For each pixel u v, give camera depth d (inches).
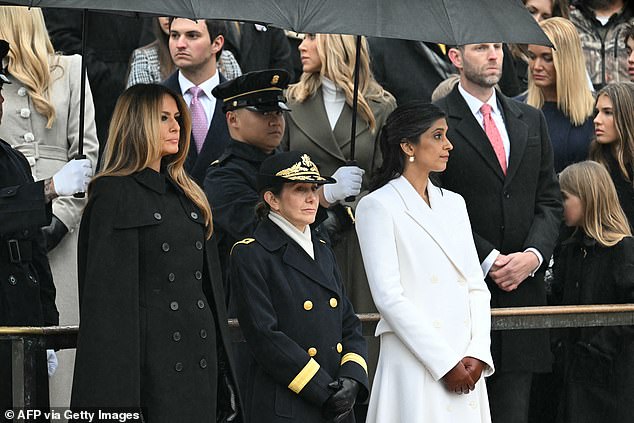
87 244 708.0
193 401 700.0
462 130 962.7
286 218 769.6
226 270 864.9
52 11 1157.7
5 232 717.9
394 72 1176.2
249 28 1195.9
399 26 714.2
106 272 689.0
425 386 808.9
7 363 711.7
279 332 735.1
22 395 708.7
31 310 776.9
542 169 975.0
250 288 742.5
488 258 935.0
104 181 708.7
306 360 733.9
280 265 756.6
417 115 836.6
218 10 684.1
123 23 1159.6
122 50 1160.8
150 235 703.7
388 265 813.2
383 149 854.5
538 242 943.7
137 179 712.4
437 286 821.2
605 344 895.7
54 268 932.0
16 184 788.6
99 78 1145.4
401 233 822.5
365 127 997.8
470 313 832.9
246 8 692.1
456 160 957.2
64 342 730.2
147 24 1171.3
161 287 702.5
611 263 940.0
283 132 909.8
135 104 721.6
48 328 726.5
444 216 842.8
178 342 700.0
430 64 1177.4
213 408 709.9
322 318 754.8
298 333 747.4
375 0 720.3
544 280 955.3
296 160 765.9
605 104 1048.8
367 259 820.6
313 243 781.3
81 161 728.3
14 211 718.5
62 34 1156.5
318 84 1011.3
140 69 1131.9
